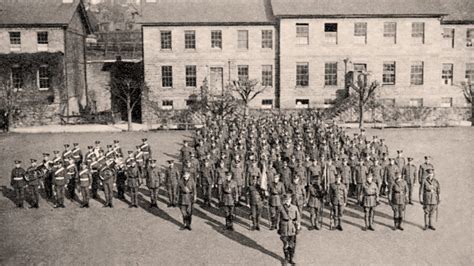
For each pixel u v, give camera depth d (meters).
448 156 32.59
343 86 52.41
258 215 19.42
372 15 51.22
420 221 20.42
